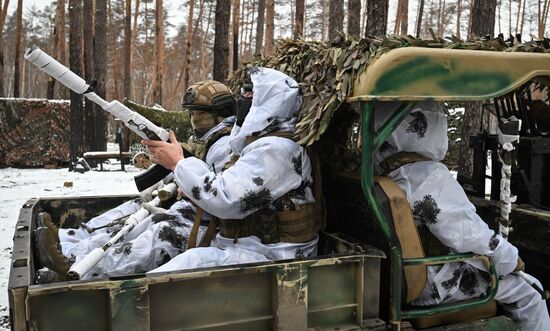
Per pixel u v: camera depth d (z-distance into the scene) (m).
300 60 2.90
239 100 2.69
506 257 2.38
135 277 1.82
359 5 9.51
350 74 2.16
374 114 2.21
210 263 2.29
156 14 24.75
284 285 2.00
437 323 2.40
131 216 2.83
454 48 2.23
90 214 3.60
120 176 10.87
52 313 1.77
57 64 2.21
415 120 2.38
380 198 2.21
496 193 3.24
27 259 2.05
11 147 12.70
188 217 2.92
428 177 2.33
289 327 2.02
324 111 2.25
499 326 2.45
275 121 2.49
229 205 2.31
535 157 3.10
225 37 10.12
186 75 25.34
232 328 1.99
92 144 14.05
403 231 2.22
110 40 39.75
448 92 2.12
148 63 46.28
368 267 2.16
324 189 2.88
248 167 2.34
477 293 2.44
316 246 2.58
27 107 12.70
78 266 2.23
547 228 2.84
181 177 2.35
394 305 2.21
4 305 3.81
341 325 2.15
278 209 2.45
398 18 25.19
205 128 3.13
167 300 1.90
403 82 2.06
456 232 2.30
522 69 2.22
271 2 17.88
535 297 2.50
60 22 22.94
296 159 2.41
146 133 2.45
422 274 2.25
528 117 3.27
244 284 2.00
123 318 1.80
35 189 9.01
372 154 2.15
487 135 3.26
